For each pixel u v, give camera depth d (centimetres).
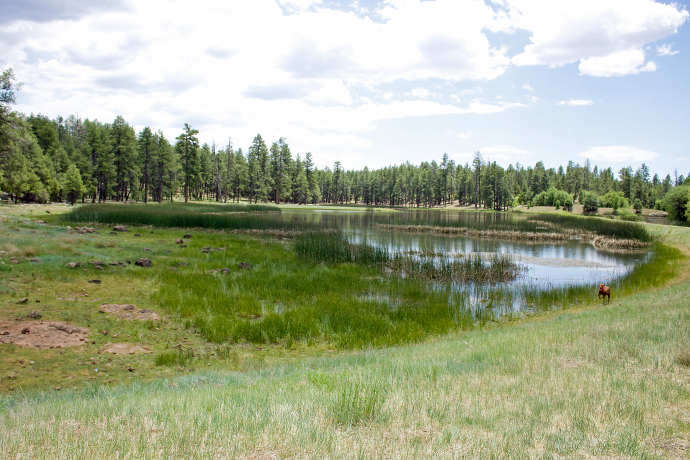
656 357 605
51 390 654
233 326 1062
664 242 3506
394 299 1476
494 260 2231
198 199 9731
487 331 1097
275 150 9444
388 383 518
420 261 2205
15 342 838
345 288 1563
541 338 798
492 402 448
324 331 1111
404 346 988
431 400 447
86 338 919
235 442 335
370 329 1134
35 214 3562
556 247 3200
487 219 6341
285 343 1029
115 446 326
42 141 6838
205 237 2812
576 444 343
